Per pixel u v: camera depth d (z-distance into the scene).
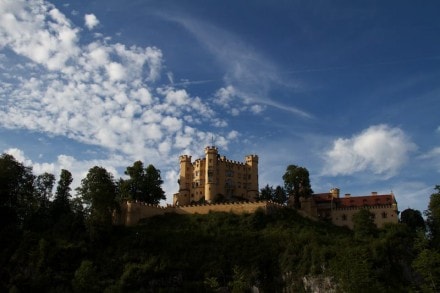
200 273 116.56
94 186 133.00
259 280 115.50
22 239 123.06
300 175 169.50
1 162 134.38
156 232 131.75
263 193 184.50
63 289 108.31
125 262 117.88
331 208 168.62
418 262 85.62
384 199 167.88
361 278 88.81
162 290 109.38
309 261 115.06
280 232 132.25
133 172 163.62
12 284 108.62
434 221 105.69
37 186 146.88
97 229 126.75
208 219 142.62
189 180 185.75
